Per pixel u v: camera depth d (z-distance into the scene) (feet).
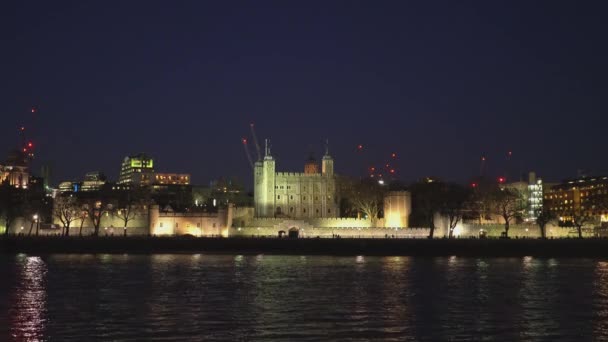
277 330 213.46
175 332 209.77
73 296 289.12
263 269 421.59
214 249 604.08
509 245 567.18
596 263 485.56
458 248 572.92
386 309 254.68
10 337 202.59
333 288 319.06
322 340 200.23
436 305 265.54
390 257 561.02
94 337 202.59
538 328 218.59
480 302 273.95
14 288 317.01
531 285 333.21
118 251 604.90
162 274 386.52
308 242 594.24
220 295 293.84
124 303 268.62
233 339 200.85
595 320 232.94
